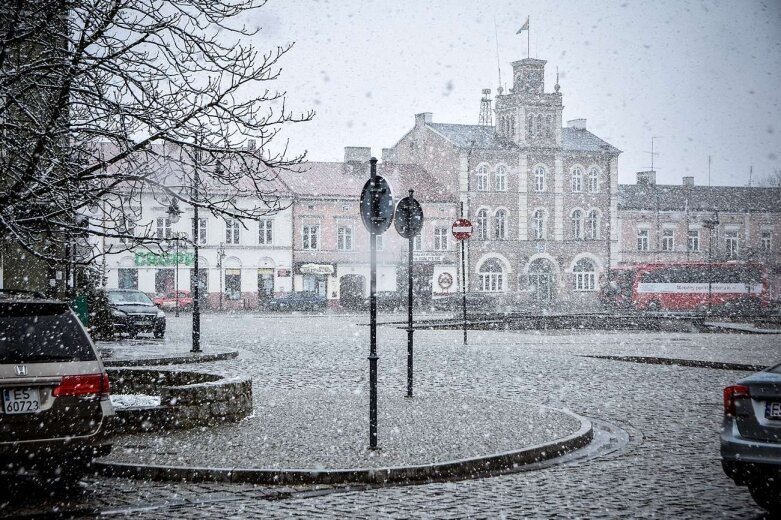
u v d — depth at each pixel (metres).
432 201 76.50
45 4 10.86
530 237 79.31
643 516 8.24
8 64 11.77
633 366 23.62
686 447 12.00
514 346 30.67
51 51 11.23
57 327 8.98
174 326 45.38
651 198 87.56
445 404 15.30
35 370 8.66
